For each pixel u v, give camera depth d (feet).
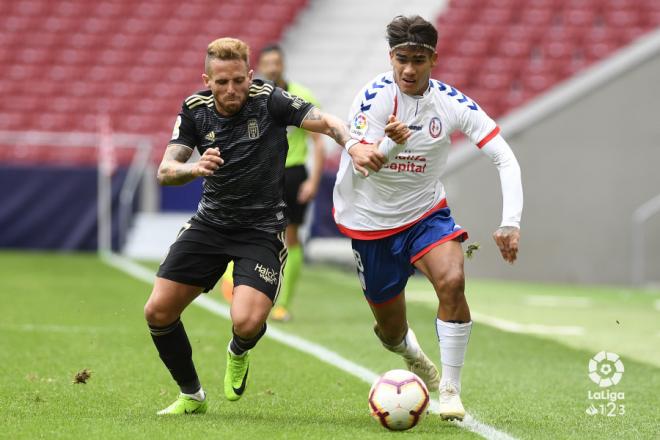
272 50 113.70
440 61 252.21
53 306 127.44
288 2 284.20
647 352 101.60
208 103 63.98
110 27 276.62
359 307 136.98
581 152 200.03
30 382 76.28
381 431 60.03
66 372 81.25
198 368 85.35
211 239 64.49
